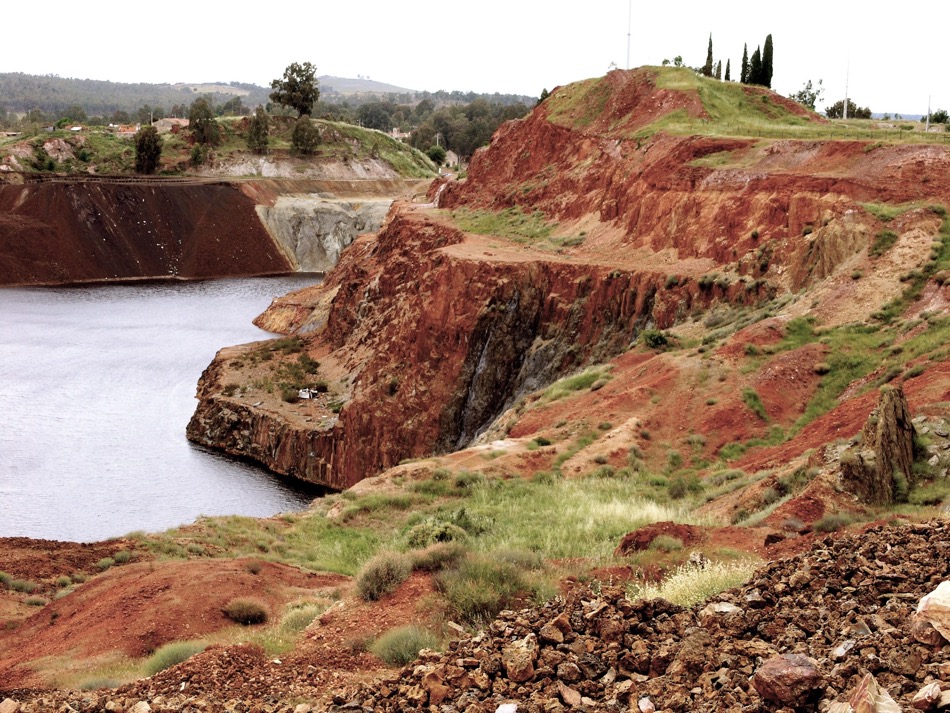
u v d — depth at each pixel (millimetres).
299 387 65875
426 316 57625
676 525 18344
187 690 11203
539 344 53500
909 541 10695
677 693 7477
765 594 9758
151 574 20875
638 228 56094
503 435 41875
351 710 8727
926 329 32688
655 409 35000
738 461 30109
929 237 38062
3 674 16016
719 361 36188
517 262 55938
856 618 8172
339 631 14039
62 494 49500
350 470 56688
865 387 31109
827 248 40781
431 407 55719
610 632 9000
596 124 75938
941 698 6027
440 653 10078
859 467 19750
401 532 26797
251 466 59219
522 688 8383
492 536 22906
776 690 6738
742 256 45750
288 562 24781
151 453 58375
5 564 24594
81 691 13086
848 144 46812
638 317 48750
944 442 20719
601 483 29734
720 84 75562
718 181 51219
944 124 74438
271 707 9758
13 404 66812
